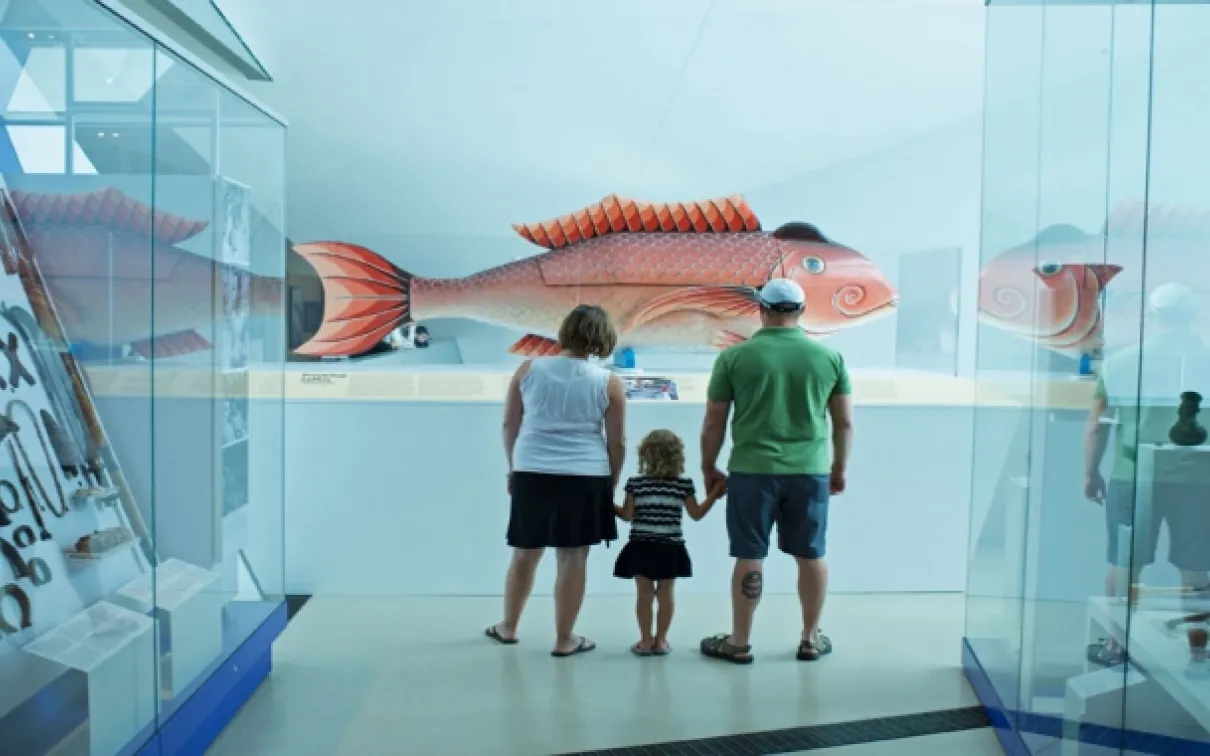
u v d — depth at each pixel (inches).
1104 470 83.9
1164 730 73.0
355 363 204.5
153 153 102.4
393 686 140.8
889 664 152.6
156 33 101.7
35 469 88.0
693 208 206.1
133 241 100.7
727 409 152.4
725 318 208.1
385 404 187.6
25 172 88.2
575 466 147.0
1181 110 71.1
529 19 178.7
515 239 205.3
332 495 188.4
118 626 97.4
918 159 205.0
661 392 194.2
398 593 189.5
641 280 206.7
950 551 193.8
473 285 205.3
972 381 200.4
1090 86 90.7
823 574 152.1
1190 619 70.8
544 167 201.0
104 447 100.0
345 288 204.1
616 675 146.0
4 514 82.7
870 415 191.6
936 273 210.2
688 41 183.2
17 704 81.7
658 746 121.0
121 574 98.1
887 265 209.5
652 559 150.2
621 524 190.9
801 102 194.7
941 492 193.2
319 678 143.9
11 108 85.3
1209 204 69.2
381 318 205.3
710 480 157.2
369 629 167.6
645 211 205.6
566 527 147.7
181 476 112.1
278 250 153.7
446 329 206.4
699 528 191.3
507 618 160.9
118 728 97.4
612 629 169.3
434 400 187.8
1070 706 93.4
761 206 206.5
